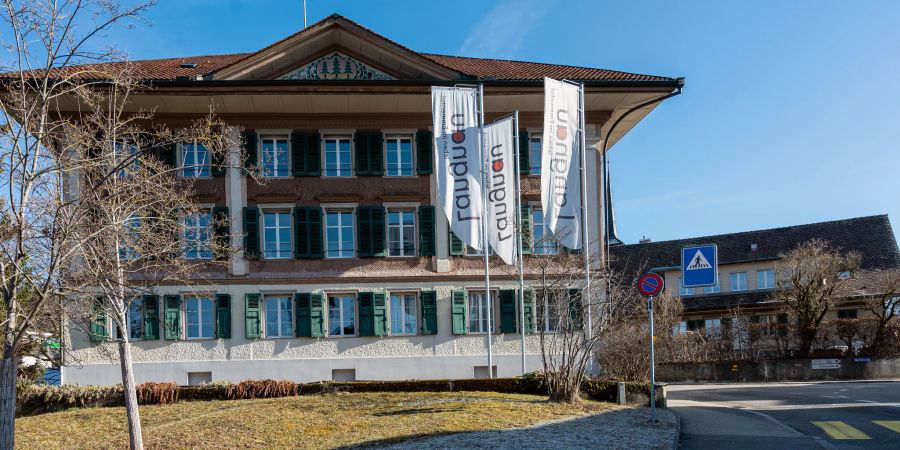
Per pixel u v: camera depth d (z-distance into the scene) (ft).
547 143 85.40
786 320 153.28
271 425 59.72
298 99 98.37
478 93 95.09
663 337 120.67
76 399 75.72
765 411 66.49
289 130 102.89
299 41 97.60
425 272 102.83
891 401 73.31
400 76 100.99
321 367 100.32
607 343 83.05
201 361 98.63
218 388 78.64
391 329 102.47
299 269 101.45
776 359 127.95
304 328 100.22
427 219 103.50
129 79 52.85
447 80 99.04
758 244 182.39
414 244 103.96
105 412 71.51
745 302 173.17
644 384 68.33
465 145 89.30
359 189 103.40
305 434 55.16
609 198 112.37
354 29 98.12
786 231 182.70
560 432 49.67
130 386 52.26
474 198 88.99
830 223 179.22
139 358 97.76
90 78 57.98
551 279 91.30
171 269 67.51
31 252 45.09
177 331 98.22
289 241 102.27
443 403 67.10
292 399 75.51
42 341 62.03
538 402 66.59
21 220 43.01
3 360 41.86
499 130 89.66
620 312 79.77
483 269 103.45
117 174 53.16
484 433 49.34
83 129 52.90
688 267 55.72
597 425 52.95
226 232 99.66
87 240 47.16
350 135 104.01
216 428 59.52
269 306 101.35
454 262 103.60
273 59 97.66
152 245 55.06
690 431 52.90
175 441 55.67
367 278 101.91
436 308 102.42
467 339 102.27
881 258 164.86
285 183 102.22
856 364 122.42
